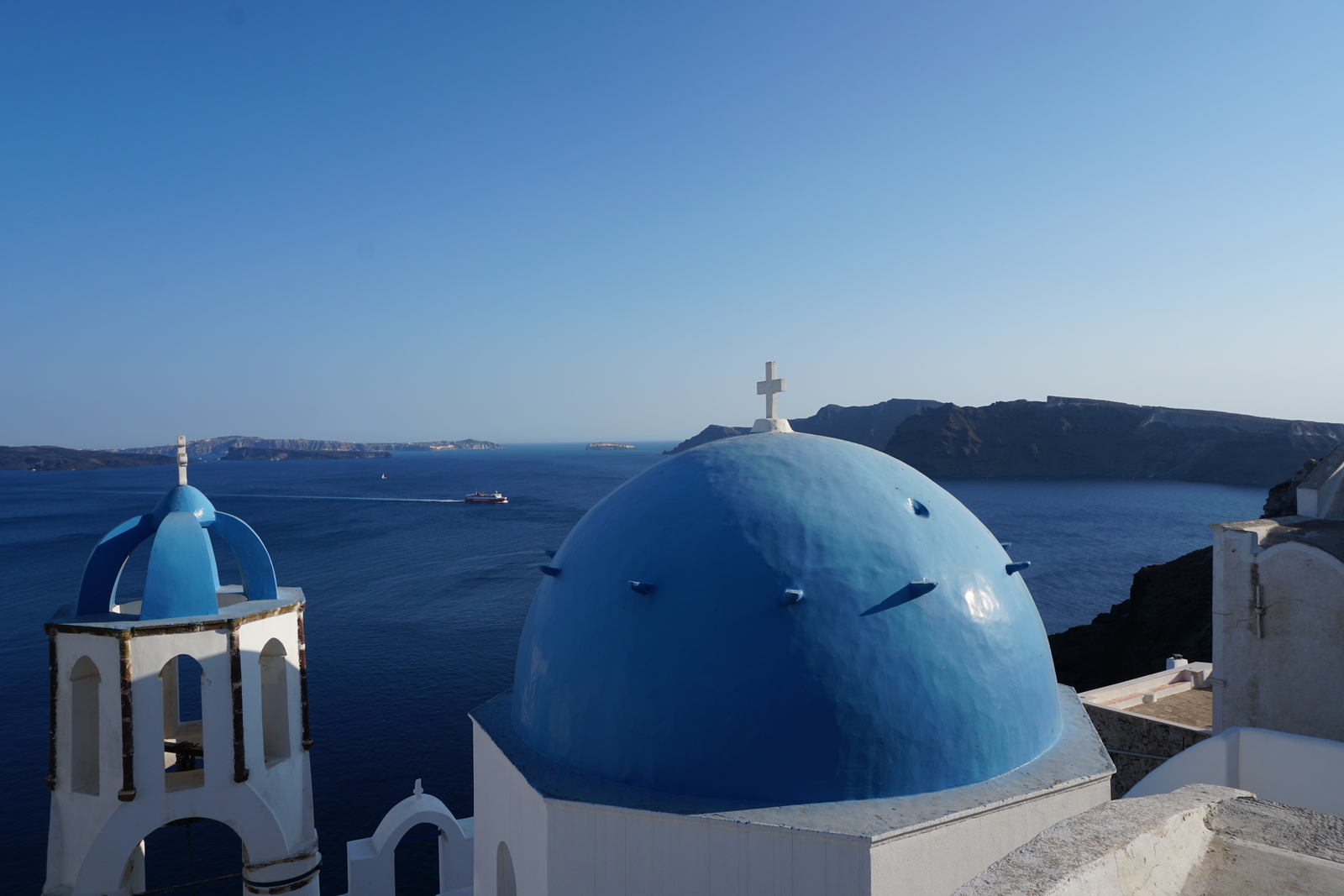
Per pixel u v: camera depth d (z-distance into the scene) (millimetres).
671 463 9562
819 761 7023
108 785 13156
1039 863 3035
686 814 6848
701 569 7781
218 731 13672
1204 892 3238
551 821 7289
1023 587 9281
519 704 8969
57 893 13172
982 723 7516
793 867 6551
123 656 13070
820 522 8000
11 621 65812
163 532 14016
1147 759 17344
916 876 6613
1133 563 96312
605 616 8016
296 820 14727
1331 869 3332
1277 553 15695
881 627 7445
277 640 14750
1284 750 7922
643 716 7445
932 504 8867
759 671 7223
